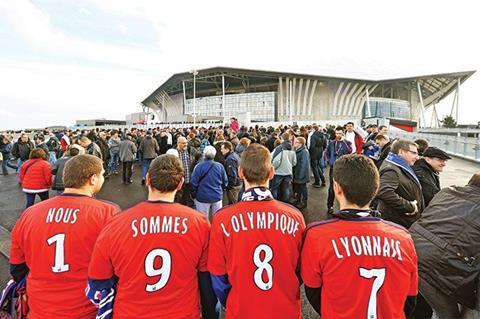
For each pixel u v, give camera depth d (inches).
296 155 236.1
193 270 59.0
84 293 63.6
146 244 54.9
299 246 59.4
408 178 107.0
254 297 56.7
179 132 548.1
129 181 364.5
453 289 70.3
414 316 96.2
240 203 62.1
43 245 62.9
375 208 116.8
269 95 2947.8
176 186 62.4
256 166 62.1
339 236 52.8
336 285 51.2
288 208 62.7
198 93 3567.9
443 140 633.0
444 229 73.4
